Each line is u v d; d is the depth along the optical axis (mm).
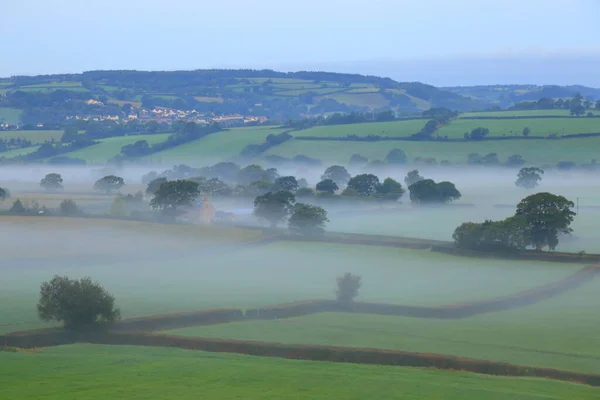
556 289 150000
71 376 90500
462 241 193125
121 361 96875
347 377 90500
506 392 85500
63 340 109125
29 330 111562
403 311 130500
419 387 87000
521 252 186750
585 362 100938
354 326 119625
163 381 88688
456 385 88125
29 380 88812
